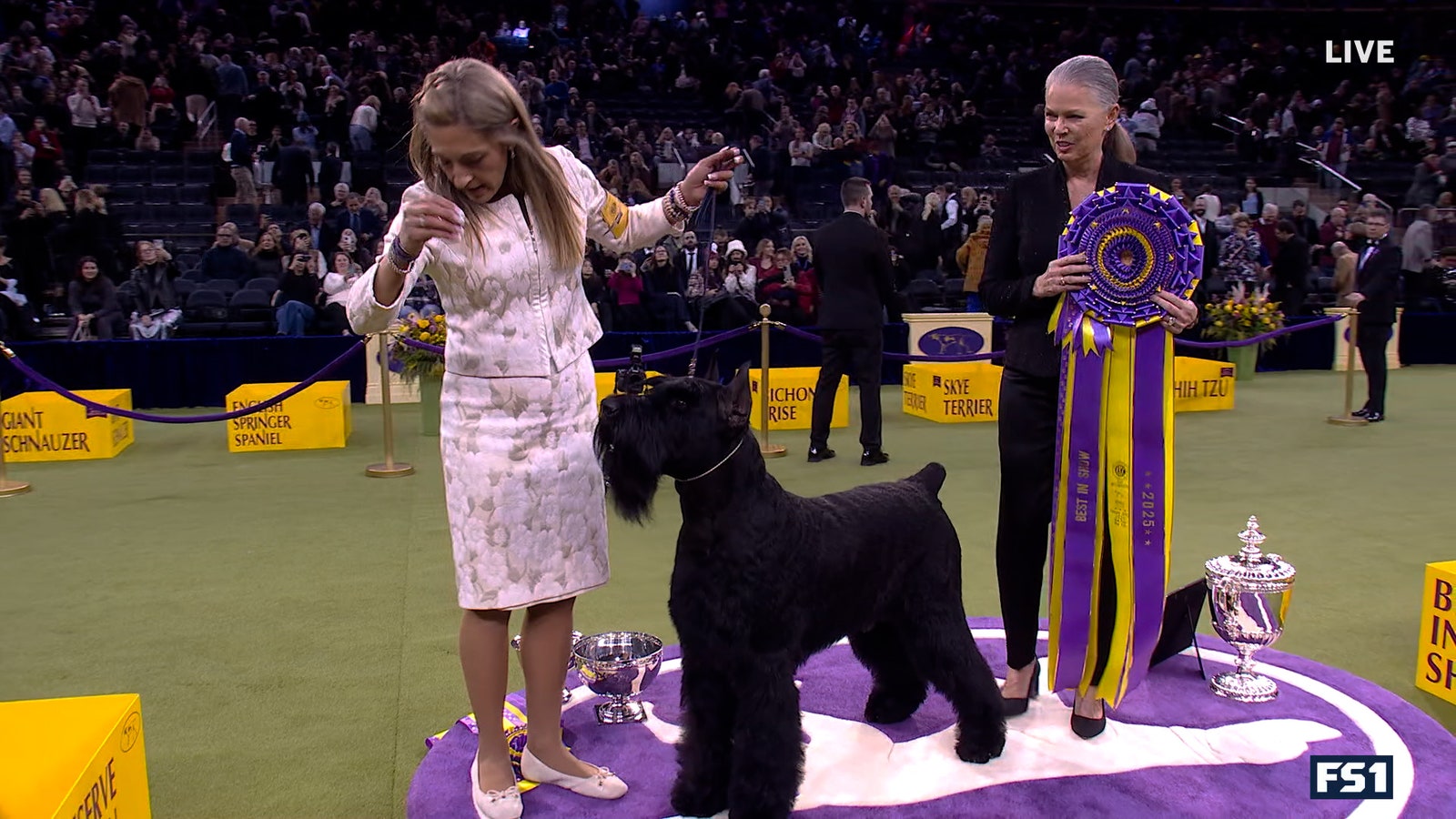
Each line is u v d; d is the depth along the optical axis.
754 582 2.51
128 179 14.37
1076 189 3.13
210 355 10.26
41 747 2.34
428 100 2.40
